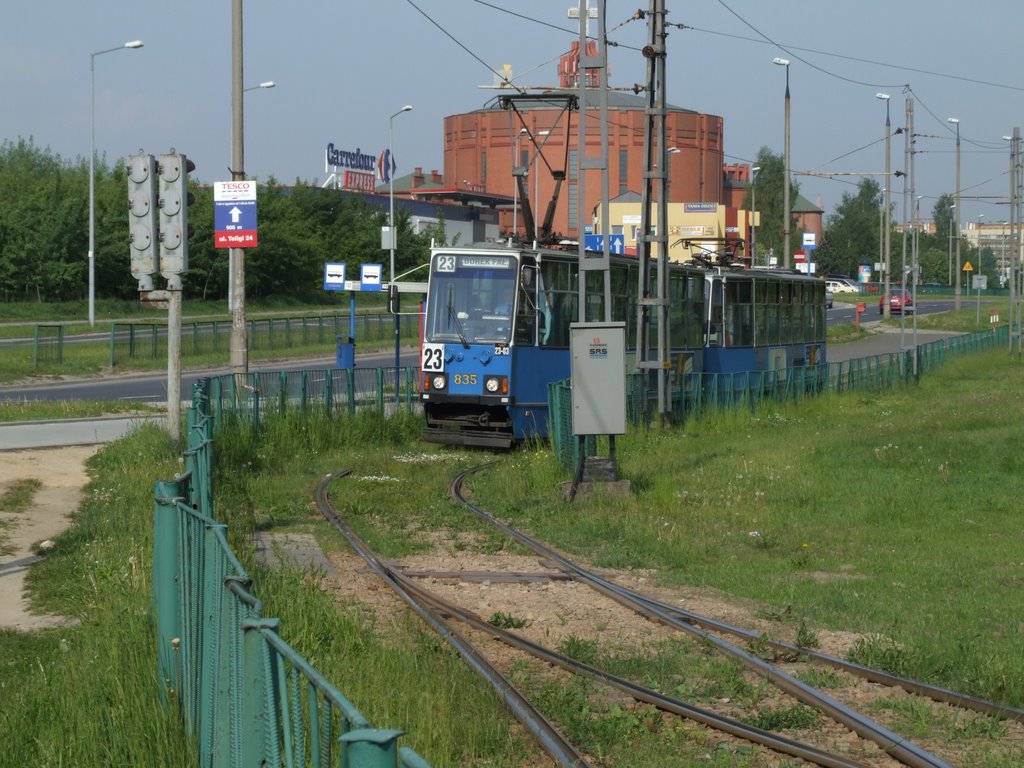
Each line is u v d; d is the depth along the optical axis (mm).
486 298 39188
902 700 13398
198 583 10484
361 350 90938
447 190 147125
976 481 31219
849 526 25891
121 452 32125
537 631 16609
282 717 7242
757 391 53469
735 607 18484
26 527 22906
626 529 24859
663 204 42688
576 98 42312
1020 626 17109
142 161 29859
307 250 131625
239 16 37594
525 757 11273
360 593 18672
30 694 11797
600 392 29000
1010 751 11719
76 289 117000
